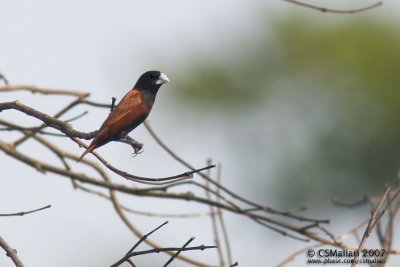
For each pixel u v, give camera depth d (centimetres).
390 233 808
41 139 872
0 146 760
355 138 1889
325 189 1891
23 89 877
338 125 1883
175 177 704
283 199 1905
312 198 1902
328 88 1866
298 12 1864
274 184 1900
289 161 1902
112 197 897
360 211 1891
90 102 840
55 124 732
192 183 816
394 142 1878
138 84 855
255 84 1881
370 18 1833
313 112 1889
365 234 696
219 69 1866
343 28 1841
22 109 730
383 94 1839
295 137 1902
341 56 1844
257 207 820
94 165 890
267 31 1872
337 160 1889
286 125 1898
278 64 1880
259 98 1878
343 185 1903
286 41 1870
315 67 1861
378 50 1827
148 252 650
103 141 787
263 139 1894
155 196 780
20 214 731
